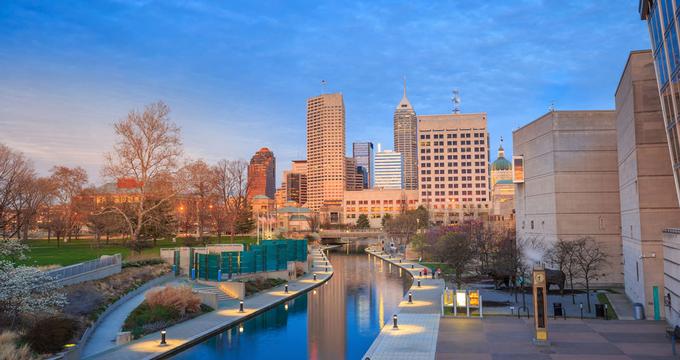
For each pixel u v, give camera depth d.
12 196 78.62
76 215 96.31
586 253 55.78
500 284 61.41
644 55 41.88
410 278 81.38
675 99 31.88
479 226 101.00
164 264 63.75
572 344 32.59
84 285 42.78
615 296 52.16
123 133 68.81
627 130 45.94
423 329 38.19
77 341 31.86
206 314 46.41
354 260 119.44
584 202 61.22
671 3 30.34
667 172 41.06
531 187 68.94
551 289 58.69
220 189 108.88
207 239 101.69
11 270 31.48
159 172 71.12
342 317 48.81
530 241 65.12
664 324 38.41
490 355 30.33
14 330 29.70
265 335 41.06
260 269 68.62
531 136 68.81
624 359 28.80
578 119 62.16
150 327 38.69
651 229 41.19
